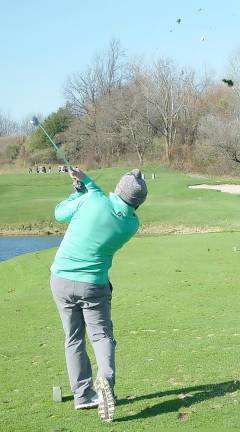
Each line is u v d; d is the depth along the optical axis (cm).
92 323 485
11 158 7881
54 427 466
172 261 1418
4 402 536
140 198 484
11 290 1262
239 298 1002
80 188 502
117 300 1017
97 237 476
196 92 6562
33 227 3139
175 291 1077
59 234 3012
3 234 3023
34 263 1483
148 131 6775
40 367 654
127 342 738
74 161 7338
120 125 6925
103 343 481
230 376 580
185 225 2903
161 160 6494
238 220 2942
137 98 6762
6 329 854
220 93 6325
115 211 479
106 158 6956
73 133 7369
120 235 481
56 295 493
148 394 537
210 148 5638
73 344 502
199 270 1286
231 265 1334
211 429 451
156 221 2988
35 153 7675
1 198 3953
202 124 5891
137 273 1278
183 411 491
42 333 823
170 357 660
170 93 6531
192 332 780
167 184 4019
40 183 4612
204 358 651
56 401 532
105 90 7606
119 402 518
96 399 506
